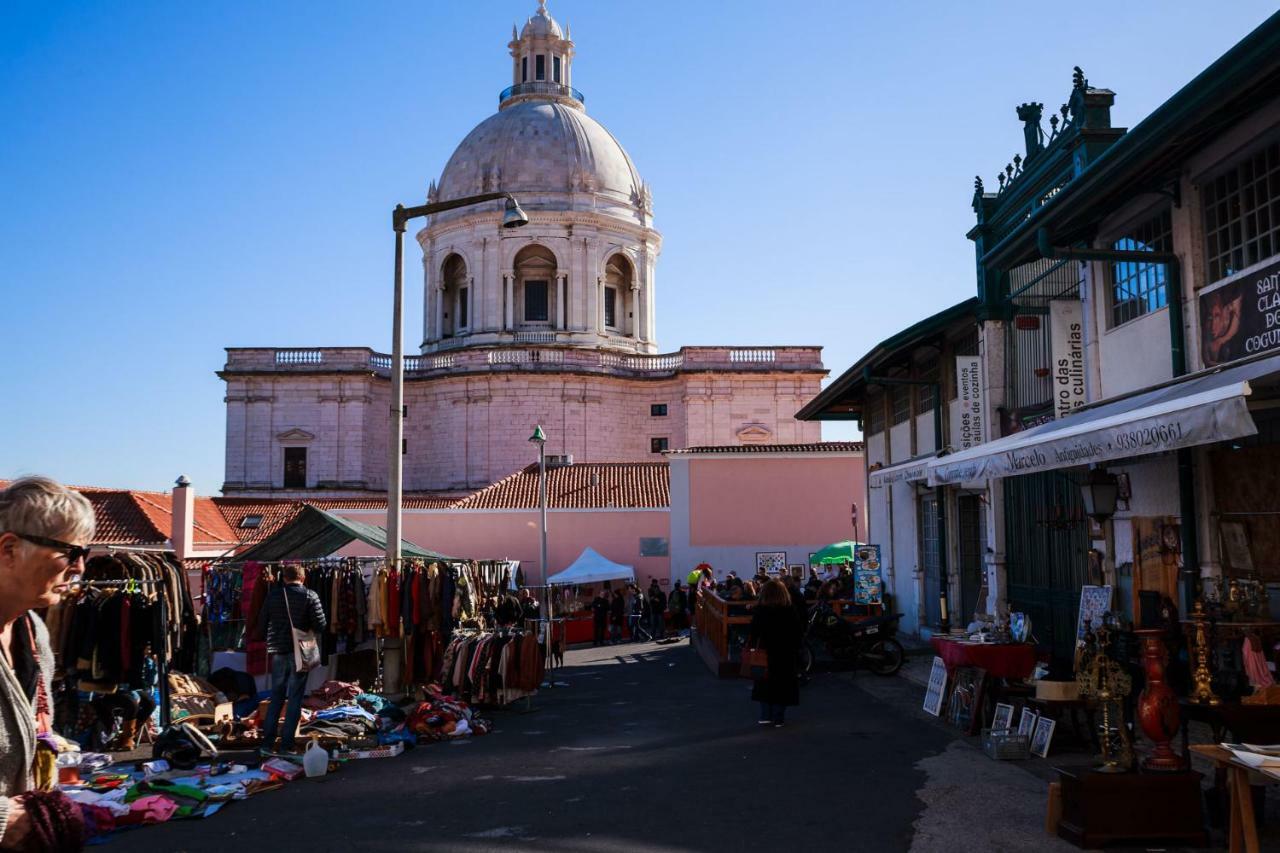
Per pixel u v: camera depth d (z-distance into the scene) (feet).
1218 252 35.42
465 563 59.98
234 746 38.50
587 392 185.47
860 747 35.37
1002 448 37.06
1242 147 33.12
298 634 37.01
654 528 128.88
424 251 214.90
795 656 40.91
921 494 72.64
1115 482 40.68
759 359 188.14
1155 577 38.22
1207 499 35.09
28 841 9.84
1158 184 37.27
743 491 115.85
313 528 59.72
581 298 202.28
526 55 230.48
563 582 108.68
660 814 26.61
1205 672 24.77
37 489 10.82
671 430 189.06
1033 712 34.17
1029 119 51.65
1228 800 23.44
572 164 207.31
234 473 182.60
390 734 38.93
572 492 133.59
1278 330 30.78
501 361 185.26
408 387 189.47
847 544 97.76
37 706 12.60
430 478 187.01
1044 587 48.83
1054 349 44.83
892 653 57.57
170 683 42.39
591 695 54.19
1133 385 40.65
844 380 78.33
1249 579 33.42
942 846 23.08
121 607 37.65
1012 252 43.55
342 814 27.94
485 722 43.19
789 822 25.49
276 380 184.14
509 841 24.40
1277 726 23.68
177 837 26.02
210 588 58.75
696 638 91.30
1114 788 22.80
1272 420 32.76
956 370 61.52
